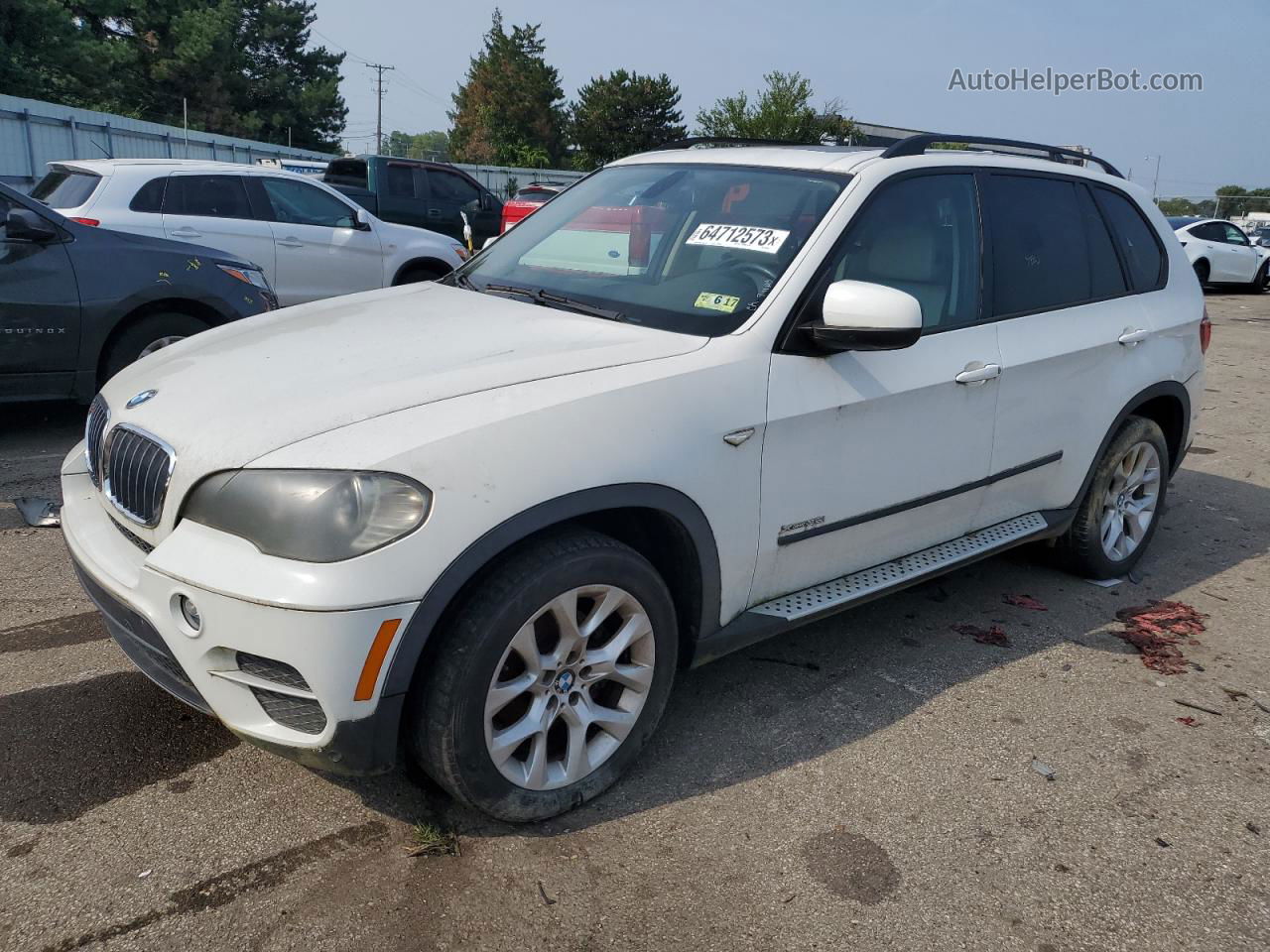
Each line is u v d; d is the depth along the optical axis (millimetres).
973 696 3445
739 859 2535
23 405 6766
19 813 2559
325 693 2186
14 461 5484
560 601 2451
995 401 3582
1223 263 20391
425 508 2217
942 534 3623
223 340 3137
